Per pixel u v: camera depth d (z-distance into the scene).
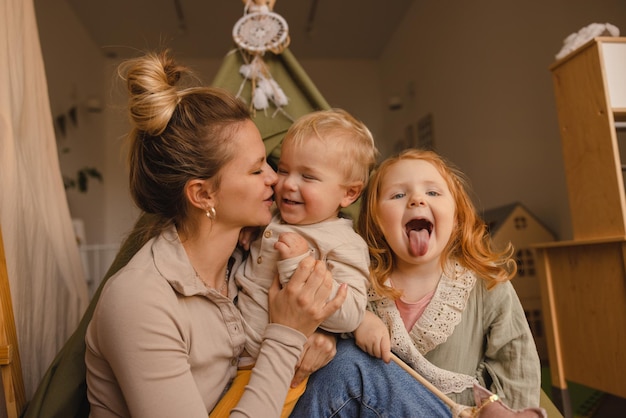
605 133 1.58
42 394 1.04
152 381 0.83
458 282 1.08
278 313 0.93
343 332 1.02
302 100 1.47
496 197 3.21
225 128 0.95
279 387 0.88
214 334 0.95
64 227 1.60
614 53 1.60
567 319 1.78
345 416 1.00
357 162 1.06
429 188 1.05
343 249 1.01
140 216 1.15
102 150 5.40
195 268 0.98
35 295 1.34
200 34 4.98
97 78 5.33
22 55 1.47
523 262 2.45
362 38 5.23
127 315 0.84
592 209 1.65
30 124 1.48
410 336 1.08
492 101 3.18
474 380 1.06
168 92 0.94
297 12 4.58
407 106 4.87
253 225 1.00
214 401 0.95
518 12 2.80
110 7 4.52
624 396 1.53
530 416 0.84
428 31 4.22
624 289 1.52
